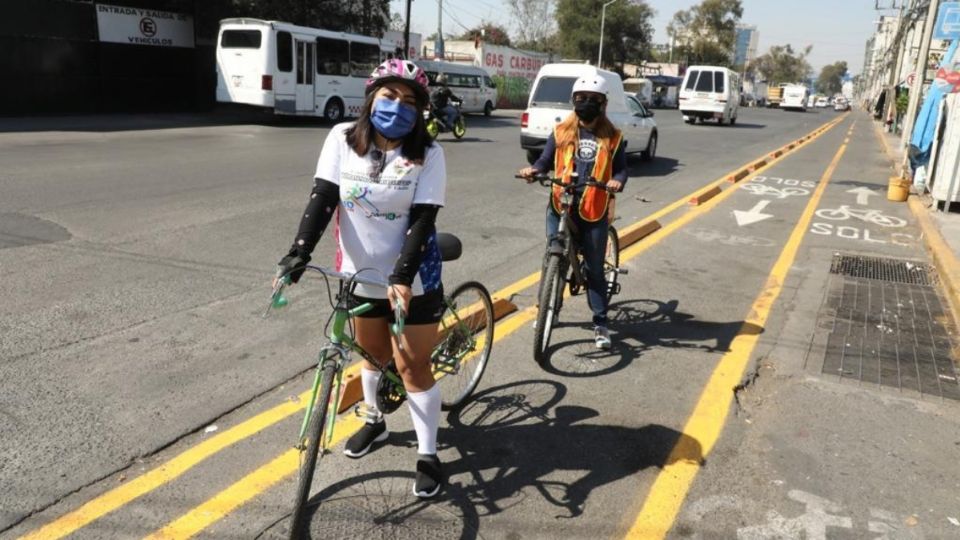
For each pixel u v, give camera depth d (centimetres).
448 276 640
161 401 379
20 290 534
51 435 339
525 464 340
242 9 2461
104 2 2205
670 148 1977
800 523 301
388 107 259
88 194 895
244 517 289
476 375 412
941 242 805
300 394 396
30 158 1166
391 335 304
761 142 2328
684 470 338
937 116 1134
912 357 487
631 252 765
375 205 270
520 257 718
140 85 2308
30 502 290
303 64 2084
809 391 429
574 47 6069
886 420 395
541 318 434
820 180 1409
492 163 1421
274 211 849
